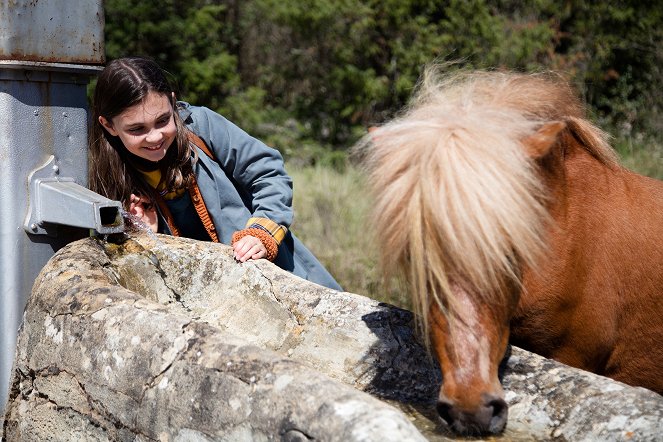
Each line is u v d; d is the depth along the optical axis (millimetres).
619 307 2611
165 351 1913
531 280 2312
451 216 1850
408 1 12820
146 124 2725
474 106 2215
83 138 2828
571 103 2617
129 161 2988
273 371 1695
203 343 1867
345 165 11953
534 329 2441
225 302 2799
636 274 2596
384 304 2484
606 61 13102
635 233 2592
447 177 1884
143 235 2879
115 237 2805
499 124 2096
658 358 2730
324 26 13359
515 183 1943
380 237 2029
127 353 1992
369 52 13148
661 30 13109
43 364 2270
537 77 2604
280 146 13305
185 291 2854
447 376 1847
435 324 1895
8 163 2646
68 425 2176
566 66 12547
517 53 12273
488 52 12531
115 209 2654
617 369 2760
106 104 2721
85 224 2574
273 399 1642
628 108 11922
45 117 2711
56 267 2441
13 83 2625
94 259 2520
